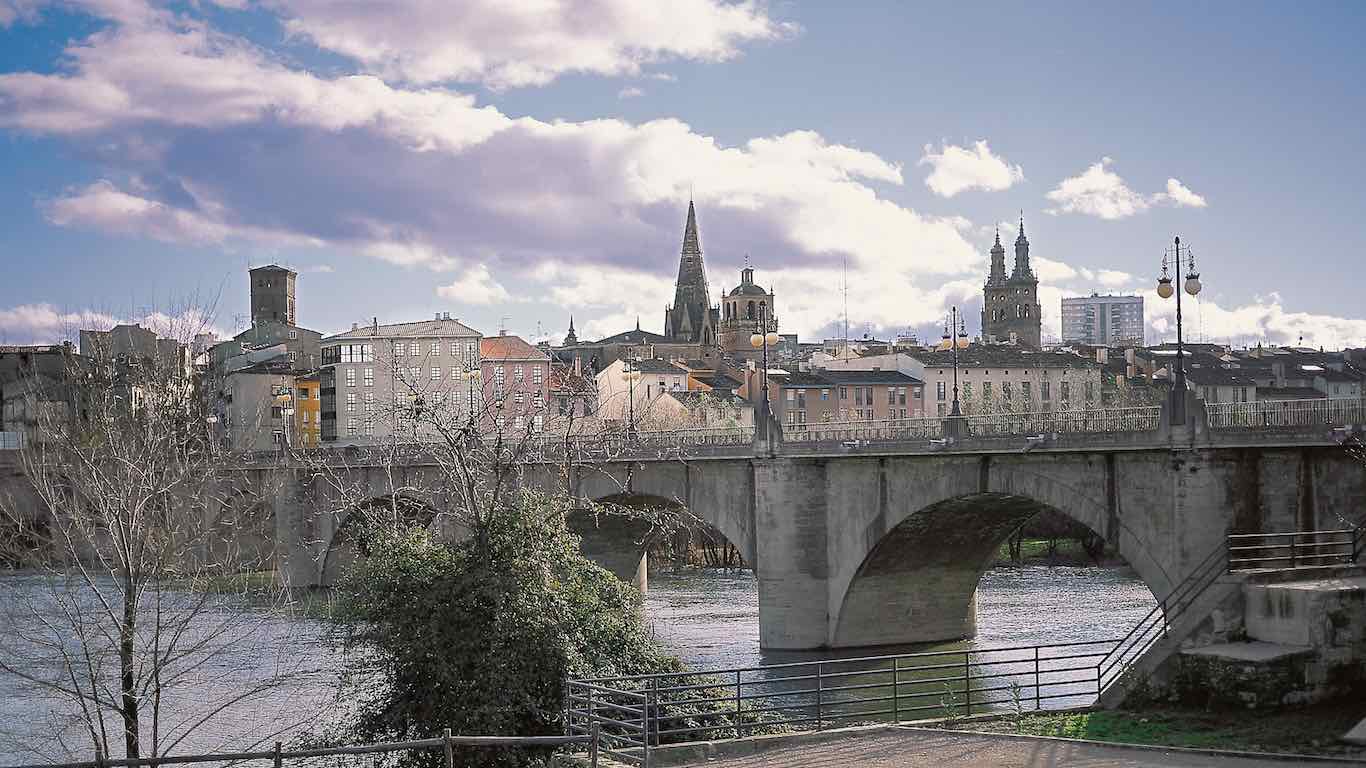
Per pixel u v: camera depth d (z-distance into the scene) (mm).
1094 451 54031
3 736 49656
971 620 73188
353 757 42531
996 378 159125
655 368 181625
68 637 49000
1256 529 48969
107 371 49781
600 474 85000
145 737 50312
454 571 40562
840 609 70438
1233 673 39062
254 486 84688
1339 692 39625
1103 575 104500
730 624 81688
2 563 69000
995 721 38594
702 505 79125
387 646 40000
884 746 33750
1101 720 38344
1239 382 147875
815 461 71375
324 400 155125
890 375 160125
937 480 63719
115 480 41406
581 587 42969
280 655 59469
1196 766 30547
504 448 57812
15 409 114125
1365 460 45562
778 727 39312
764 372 73812
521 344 160000
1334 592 39906
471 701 38719
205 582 52531
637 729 36719
